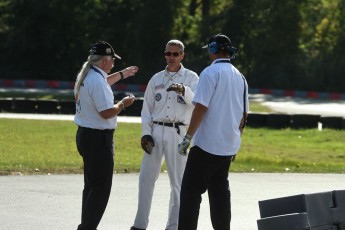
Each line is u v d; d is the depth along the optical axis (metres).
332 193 17.00
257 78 120.25
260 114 61.91
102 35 129.00
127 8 129.00
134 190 26.53
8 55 128.62
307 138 54.31
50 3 126.06
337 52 119.06
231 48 17.14
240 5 124.62
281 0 120.44
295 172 33.38
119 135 51.00
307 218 15.91
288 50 120.25
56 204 23.30
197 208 17.02
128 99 17.73
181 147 16.84
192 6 137.75
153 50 124.62
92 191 17.58
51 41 127.19
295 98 108.25
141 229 19.61
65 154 39.38
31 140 46.44
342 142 52.31
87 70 17.58
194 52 125.75
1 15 128.75
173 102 19.28
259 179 30.48
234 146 17.08
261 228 16.17
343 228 17.03
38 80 124.12
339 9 121.31
